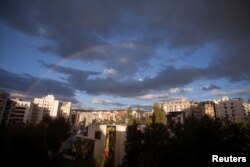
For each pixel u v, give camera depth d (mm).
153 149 19984
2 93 83500
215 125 15836
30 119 118312
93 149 44688
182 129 19484
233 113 106000
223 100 112688
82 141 51156
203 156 14773
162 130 31078
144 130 33906
